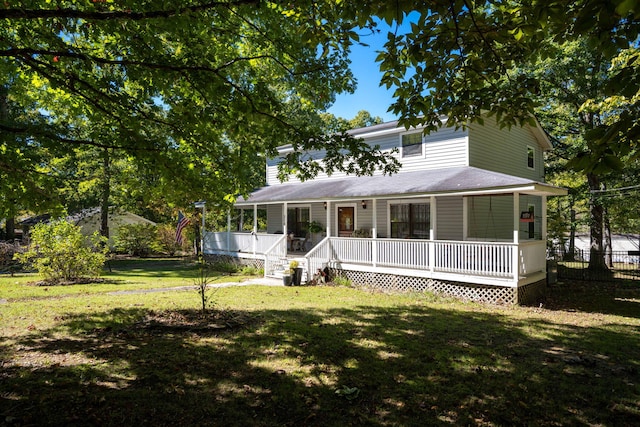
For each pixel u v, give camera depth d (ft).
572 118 58.85
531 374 16.93
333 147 20.92
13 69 18.06
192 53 18.12
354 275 45.65
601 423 12.90
